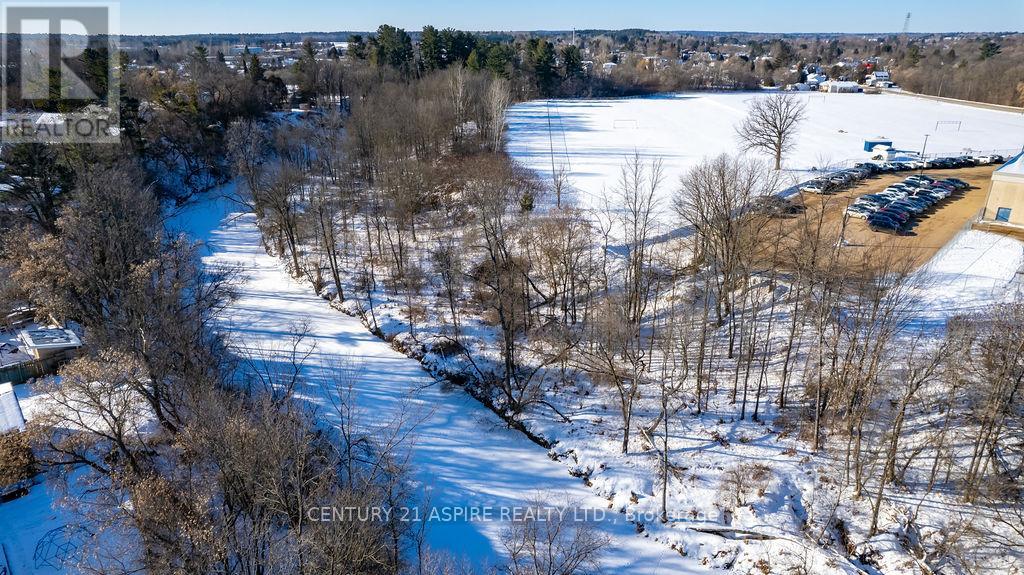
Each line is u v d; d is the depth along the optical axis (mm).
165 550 25953
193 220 80875
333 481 31938
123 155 69438
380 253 64250
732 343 42625
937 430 33719
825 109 154375
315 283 61938
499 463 38656
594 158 96750
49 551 29531
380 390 45344
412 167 73188
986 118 138250
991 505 29484
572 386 44438
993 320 33188
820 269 39531
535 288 51875
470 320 53500
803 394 39000
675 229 63031
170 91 93188
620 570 31094
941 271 47938
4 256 46906
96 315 40812
